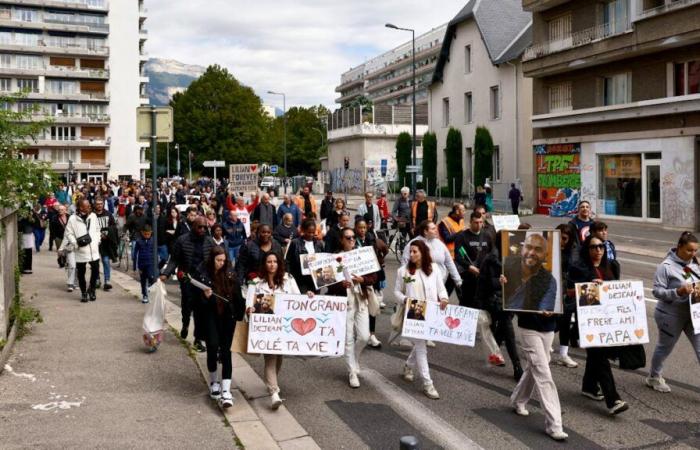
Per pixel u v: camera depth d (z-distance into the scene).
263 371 8.70
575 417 6.88
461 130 44.91
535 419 6.85
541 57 32.19
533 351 6.55
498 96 40.50
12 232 10.66
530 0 32.50
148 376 8.14
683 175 25.38
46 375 8.02
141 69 98.75
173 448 5.93
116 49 92.25
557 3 31.42
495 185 39.62
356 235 10.70
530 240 6.58
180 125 79.50
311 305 7.33
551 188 33.50
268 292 7.32
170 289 15.29
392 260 19.25
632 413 6.97
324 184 73.25
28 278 16.34
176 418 6.71
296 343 7.28
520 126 38.25
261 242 9.44
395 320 8.10
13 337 9.27
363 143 65.56
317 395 7.68
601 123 29.73
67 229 13.12
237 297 7.27
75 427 6.36
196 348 9.34
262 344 7.21
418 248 7.94
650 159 27.20
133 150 92.94
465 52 44.06
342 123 70.56
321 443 6.24
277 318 7.26
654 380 7.71
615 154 29.22
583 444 6.17
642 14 25.75
